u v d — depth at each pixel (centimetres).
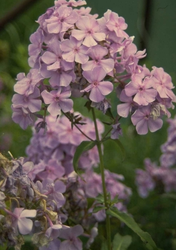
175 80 149
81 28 73
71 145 89
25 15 213
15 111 76
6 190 69
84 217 85
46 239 69
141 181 114
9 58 190
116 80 75
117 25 75
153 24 159
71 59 72
